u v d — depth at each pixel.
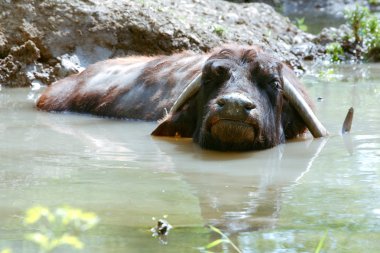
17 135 17.69
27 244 10.14
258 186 13.21
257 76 17.05
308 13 45.72
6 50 25.62
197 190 12.89
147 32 26.69
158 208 11.77
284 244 10.17
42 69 25.41
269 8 33.41
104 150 16.17
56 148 16.27
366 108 20.64
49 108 21.47
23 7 26.11
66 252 9.84
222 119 15.66
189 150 16.38
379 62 30.53
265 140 16.62
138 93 20.47
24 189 12.84
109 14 26.72
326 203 12.08
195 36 27.30
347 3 48.38
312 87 24.11
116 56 26.50
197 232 10.64
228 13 31.09
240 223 11.06
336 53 30.64
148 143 17.08
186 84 19.52
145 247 10.04
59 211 8.84
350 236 10.50
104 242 10.22
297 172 14.32
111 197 12.39
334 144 16.83
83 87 21.59
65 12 26.39
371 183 13.29
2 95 23.42
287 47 30.45
